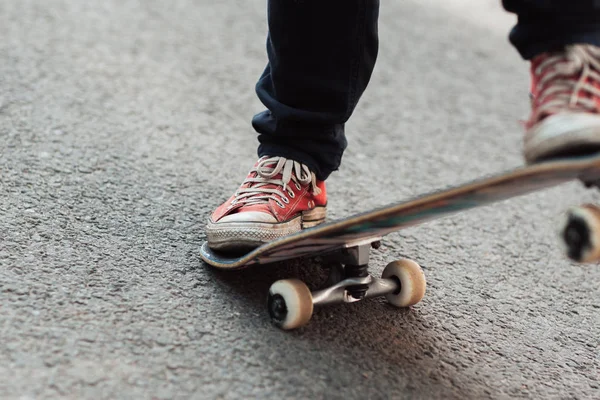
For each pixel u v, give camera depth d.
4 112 3.03
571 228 1.55
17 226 2.21
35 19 4.21
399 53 4.80
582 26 1.64
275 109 2.09
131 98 3.44
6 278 1.94
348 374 1.78
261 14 5.07
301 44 2.00
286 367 1.77
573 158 1.43
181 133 3.17
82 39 4.06
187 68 3.97
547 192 3.25
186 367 1.71
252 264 2.05
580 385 1.93
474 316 2.19
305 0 1.94
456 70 4.66
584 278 2.54
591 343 2.15
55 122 3.03
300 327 1.94
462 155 3.52
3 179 2.49
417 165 3.33
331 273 2.03
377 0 2.02
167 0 5.03
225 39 4.51
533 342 2.10
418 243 2.60
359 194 2.94
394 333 2.01
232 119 3.45
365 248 1.96
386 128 3.71
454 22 5.56
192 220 2.45
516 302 2.32
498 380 1.89
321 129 2.14
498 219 2.91
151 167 2.79
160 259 2.17
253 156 3.09
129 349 1.74
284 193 2.13
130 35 4.28
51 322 1.79
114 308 1.89
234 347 1.81
